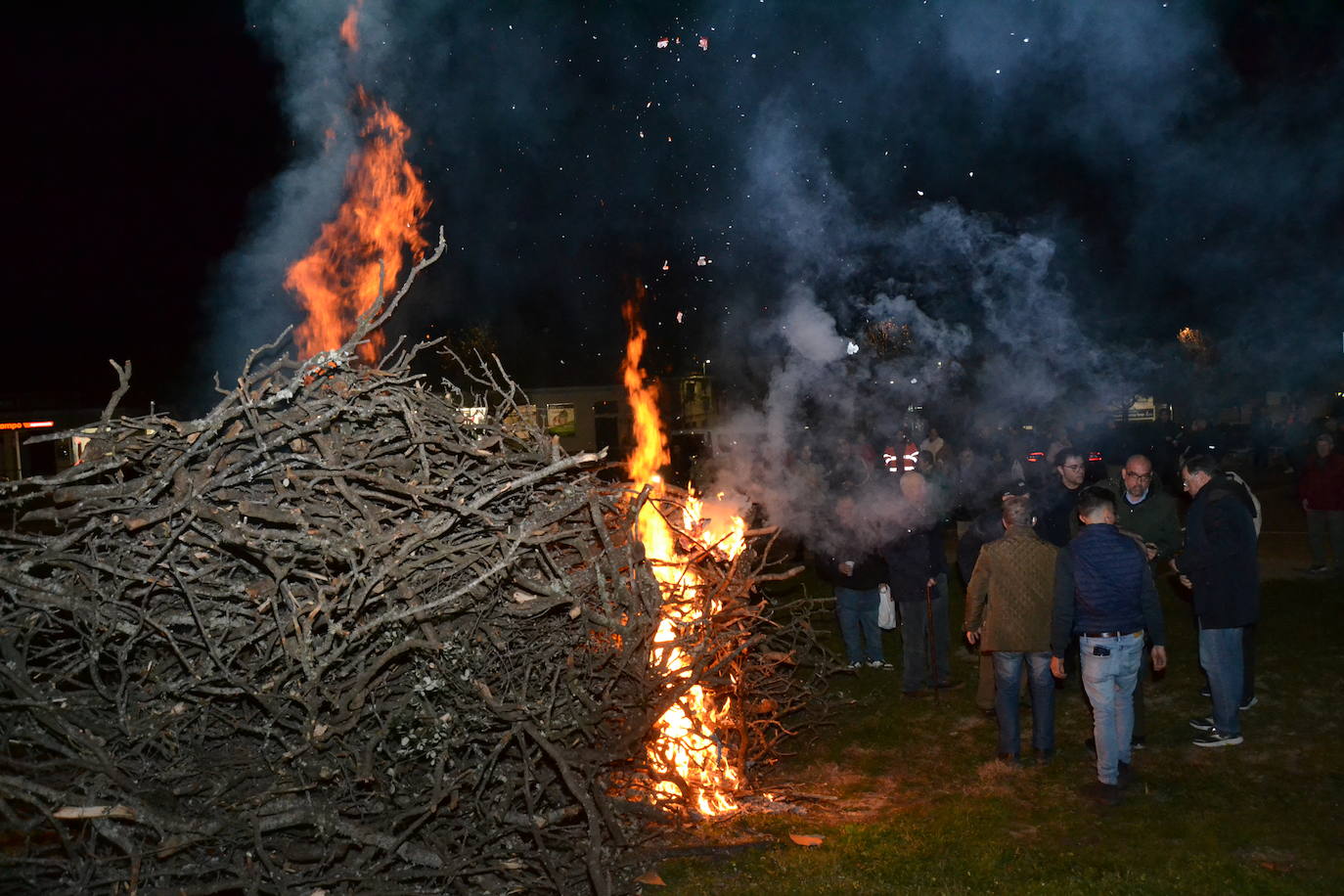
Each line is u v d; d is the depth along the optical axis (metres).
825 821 5.01
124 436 4.40
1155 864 4.39
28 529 8.62
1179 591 9.23
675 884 4.28
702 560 5.57
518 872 4.21
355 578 3.82
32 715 4.00
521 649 4.45
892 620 7.60
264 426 4.19
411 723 4.07
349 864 3.96
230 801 3.98
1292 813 4.87
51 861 3.70
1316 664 7.04
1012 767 5.62
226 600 4.07
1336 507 9.73
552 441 5.00
